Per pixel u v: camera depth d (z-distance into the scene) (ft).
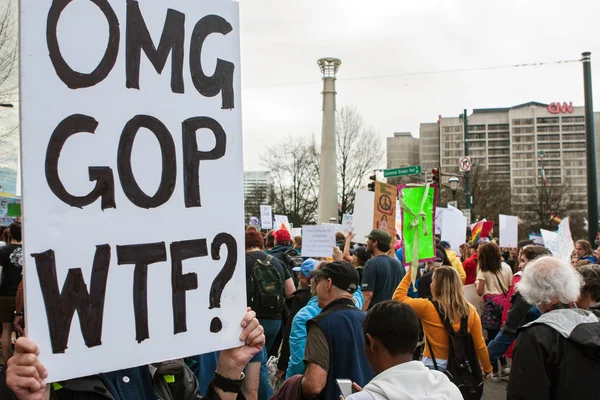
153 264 6.23
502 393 24.43
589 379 9.29
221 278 6.65
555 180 257.96
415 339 8.55
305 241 32.55
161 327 6.23
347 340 11.53
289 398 11.51
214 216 6.66
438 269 14.73
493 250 26.45
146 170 6.26
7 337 23.32
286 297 22.70
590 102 53.36
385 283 21.30
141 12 6.36
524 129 531.50
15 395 5.51
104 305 5.90
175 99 6.51
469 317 14.34
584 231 197.06
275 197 166.50
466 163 93.81
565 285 10.29
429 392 7.66
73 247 5.77
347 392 8.20
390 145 547.90
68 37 5.88
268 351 20.95
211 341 6.54
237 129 6.91
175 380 7.59
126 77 6.21
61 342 5.64
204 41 6.75
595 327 9.51
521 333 9.98
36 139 5.64
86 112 5.93
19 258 23.45
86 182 5.89
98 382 6.53
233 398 6.87
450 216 42.57
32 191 5.60
